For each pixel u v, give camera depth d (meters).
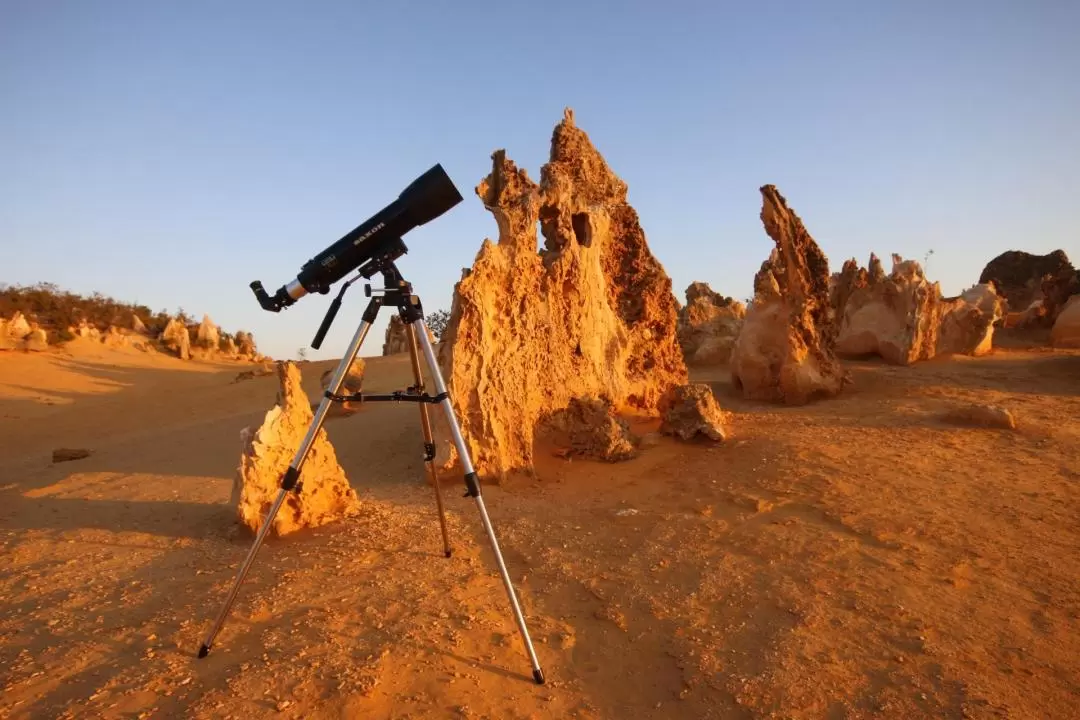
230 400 27.97
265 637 4.55
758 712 3.74
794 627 4.66
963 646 4.40
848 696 3.87
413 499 8.20
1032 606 4.96
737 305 30.14
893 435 10.52
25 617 5.08
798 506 7.25
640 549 6.22
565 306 10.84
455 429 4.33
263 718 3.63
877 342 22.19
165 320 68.25
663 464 9.51
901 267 22.47
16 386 35.84
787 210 16.11
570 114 12.01
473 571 5.79
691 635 4.61
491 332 9.24
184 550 6.66
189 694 3.87
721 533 6.54
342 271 4.60
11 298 53.59
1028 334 28.83
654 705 3.88
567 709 3.83
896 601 5.02
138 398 31.47
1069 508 6.96
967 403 13.59
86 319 57.47
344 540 6.58
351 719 3.64
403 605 5.06
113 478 10.98
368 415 14.85
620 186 12.81
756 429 11.63
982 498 7.31
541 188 10.81
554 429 10.20
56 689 3.97
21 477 12.34
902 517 6.75
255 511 6.83
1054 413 12.30
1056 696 3.88
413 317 4.61
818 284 16.30
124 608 5.18
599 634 4.71
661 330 13.46
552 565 5.90
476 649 4.44
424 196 4.39
